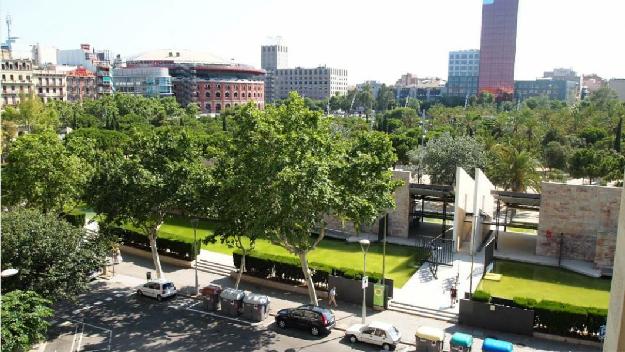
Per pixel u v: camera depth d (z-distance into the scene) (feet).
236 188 116.88
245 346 107.04
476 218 166.91
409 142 319.88
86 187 138.31
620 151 312.71
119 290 139.74
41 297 103.19
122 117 438.81
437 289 136.67
